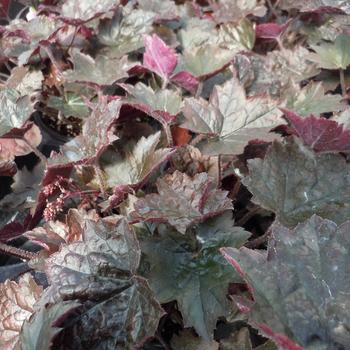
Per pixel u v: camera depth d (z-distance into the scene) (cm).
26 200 33
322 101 32
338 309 18
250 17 44
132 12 41
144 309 22
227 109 29
